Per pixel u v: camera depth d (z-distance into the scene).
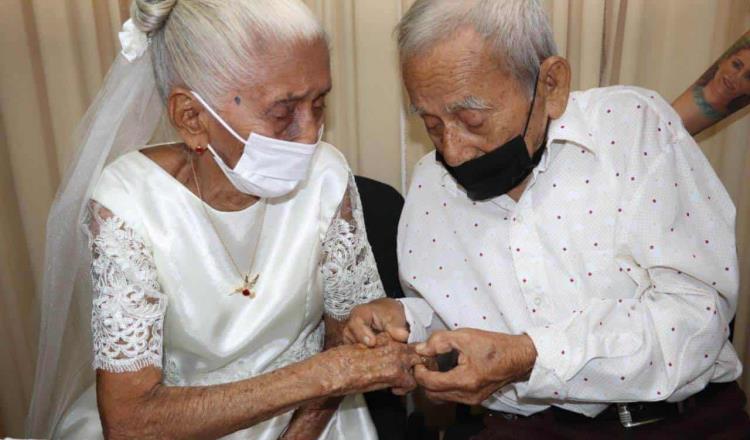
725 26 1.89
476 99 1.18
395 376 1.26
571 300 1.39
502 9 1.16
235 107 1.16
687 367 1.27
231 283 1.35
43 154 2.10
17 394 2.31
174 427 1.19
